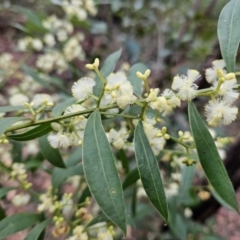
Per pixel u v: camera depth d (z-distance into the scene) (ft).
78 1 1.31
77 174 0.78
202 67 1.26
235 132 1.73
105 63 0.61
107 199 0.43
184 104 1.33
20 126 0.54
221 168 0.46
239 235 1.85
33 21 1.25
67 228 0.70
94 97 0.51
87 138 0.46
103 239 0.66
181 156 0.87
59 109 0.58
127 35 1.86
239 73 0.48
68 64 1.36
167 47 1.74
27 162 0.95
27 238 0.65
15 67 1.35
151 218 1.40
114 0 1.74
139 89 0.62
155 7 1.77
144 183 0.47
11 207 1.39
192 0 1.86
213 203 1.34
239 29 0.49
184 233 1.06
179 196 1.05
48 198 0.76
